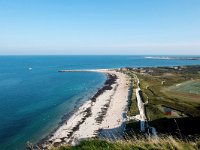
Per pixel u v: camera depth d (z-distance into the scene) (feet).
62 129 225.76
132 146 42.83
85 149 41.65
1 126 235.20
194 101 337.31
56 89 480.64
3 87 499.92
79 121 250.98
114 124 233.96
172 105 296.30
